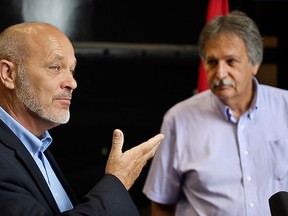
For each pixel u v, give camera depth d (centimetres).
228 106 270
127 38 471
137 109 485
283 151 268
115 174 191
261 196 263
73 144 488
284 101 274
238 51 258
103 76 476
